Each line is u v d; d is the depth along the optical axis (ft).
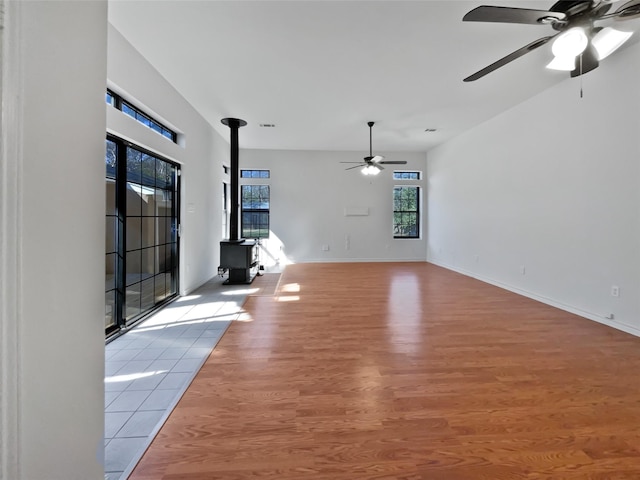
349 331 10.31
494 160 17.21
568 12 6.10
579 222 11.93
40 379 2.44
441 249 24.12
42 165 2.44
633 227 9.98
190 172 15.19
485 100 14.65
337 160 26.27
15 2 2.14
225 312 12.37
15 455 2.20
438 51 10.33
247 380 7.16
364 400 6.37
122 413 5.93
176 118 13.41
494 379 7.22
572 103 12.16
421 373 7.50
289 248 26.13
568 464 4.71
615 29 6.63
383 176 26.55
